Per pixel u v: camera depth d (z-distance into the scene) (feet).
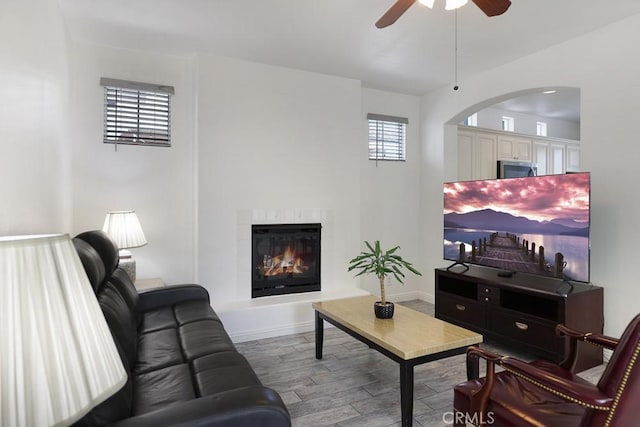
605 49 9.66
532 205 10.09
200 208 11.51
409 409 6.45
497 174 16.99
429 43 10.68
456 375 8.91
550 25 9.60
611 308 9.55
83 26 9.66
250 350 10.44
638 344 3.81
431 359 6.66
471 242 11.78
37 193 6.40
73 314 2.41
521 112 19.21
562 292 9.08
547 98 16.75
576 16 9.14
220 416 3.65
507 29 9.80
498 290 10.39
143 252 11.55
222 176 11.80
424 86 14.75
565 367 5.92
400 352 6.49
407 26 9.64
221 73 11.70
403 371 6.48
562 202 9.40
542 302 10.34
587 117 10.07
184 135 11.95
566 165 19.92
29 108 5.84
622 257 9.36
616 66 9.45
